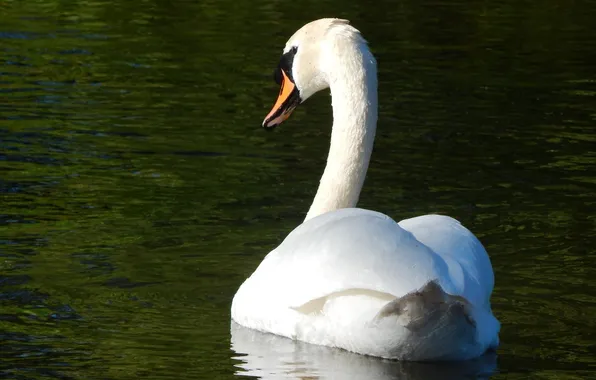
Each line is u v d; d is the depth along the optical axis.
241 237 12.87
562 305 10.72
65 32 25.62
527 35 27.25
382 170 16.14
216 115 19.17
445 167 16.36
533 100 20.89
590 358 9.30
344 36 11.14
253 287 9.95
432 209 14.27
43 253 12.08
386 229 9.01
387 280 8.68
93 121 18.44
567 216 13.95
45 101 19.58
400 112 19.66
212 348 9.46
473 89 21.62
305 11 28.94
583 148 17.53
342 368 8.96
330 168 11.14
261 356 9.23
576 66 24.03
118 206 14.05
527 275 11.62
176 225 13.29
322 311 9.38
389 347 8.85
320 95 21.12
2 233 12.77
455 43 26.06
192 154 16.73
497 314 10.45
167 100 20.05
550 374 8.93
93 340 9.61
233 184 15.23
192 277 11.45
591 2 31.67
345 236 9.04
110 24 26.70
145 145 17.12
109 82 21.25
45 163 15.94
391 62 23.84
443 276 8.72
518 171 16.16
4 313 10.23
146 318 10.21
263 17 27.95
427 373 8.89
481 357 9.27
